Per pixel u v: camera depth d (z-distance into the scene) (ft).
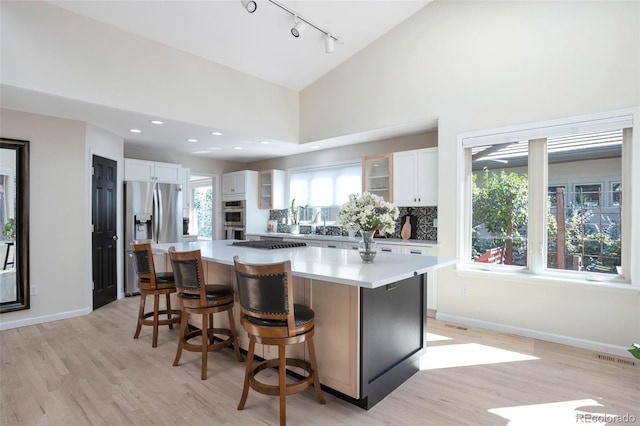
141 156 18.34
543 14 10.27
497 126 11.13
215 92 13.85
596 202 9.73
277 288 6.20
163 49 12.29
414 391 7.47
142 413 6.64
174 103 12.58
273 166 22.07
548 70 10.19
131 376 8.14
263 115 15.70
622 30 9.05
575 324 9.89
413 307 8.42
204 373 8.04
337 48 14.38
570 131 9.82
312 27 12.62
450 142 12.17
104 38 10.85
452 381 7.91
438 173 12.51
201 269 8.14
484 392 7.41
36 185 11.94
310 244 17.56
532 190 10.78
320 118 16.47
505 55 10.97
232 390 7.54
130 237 15.98
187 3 10.50
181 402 7.04
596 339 9.57
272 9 11.36
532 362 8.87
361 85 14.83
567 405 6.89
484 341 10.34
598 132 9.48
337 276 6.14
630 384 7.69
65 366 8.66
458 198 12.01
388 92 13.92
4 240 13.08
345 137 15.85
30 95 9.84
